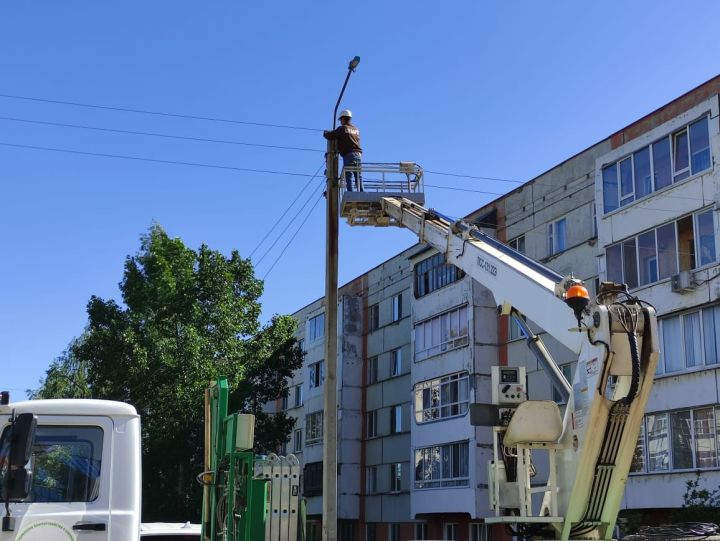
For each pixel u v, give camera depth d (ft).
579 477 26.50
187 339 100.73
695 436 72.95
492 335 104.17
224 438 30.22
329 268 51.80
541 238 97.71
